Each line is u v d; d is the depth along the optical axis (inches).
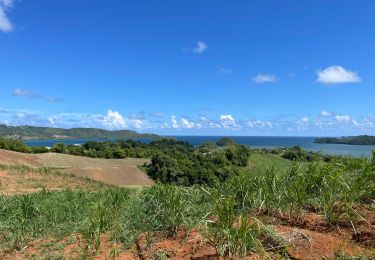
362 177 215.9
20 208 359.3
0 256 247.9
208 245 203.3
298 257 177.0
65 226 309.1
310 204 247.1
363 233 194.2
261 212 246.7
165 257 202.4
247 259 177.2
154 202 289.6
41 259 232.1
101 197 438.0
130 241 236.7
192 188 310.3
